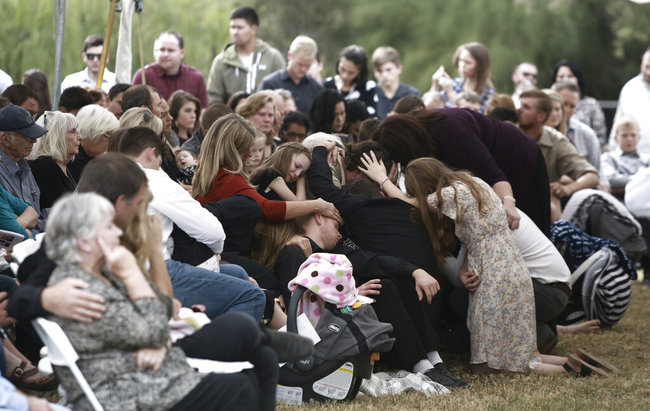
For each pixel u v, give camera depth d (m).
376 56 23.06
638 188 18.89
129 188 7.28
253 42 21.77
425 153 12.92
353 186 12.66
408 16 58.06
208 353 7.71
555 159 18.27
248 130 11.85
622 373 12.52
